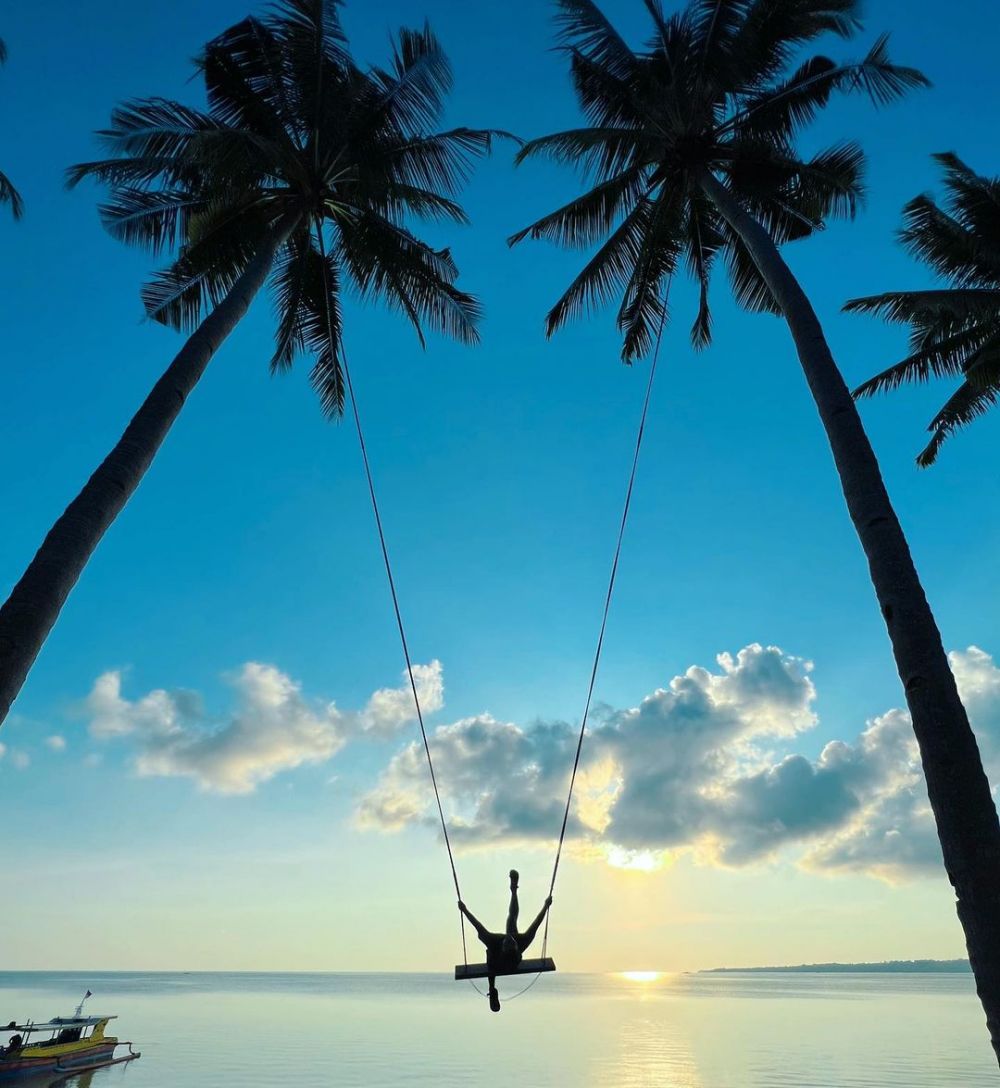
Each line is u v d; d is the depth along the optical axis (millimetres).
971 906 7504
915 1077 44688
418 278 17125
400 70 15969
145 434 10969
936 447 25219
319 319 17828
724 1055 55562
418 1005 139000
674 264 17766
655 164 16812
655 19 16078
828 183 16125
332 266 17766
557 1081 44062
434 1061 53344
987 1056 54125
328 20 15047
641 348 18562
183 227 16734
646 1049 59938
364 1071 48531
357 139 15672
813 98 15961
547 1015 104125
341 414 18109
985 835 7703
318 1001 157750
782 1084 42469
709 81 15594
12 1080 43625
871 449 10555
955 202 22047
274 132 15375
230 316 13023
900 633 8992
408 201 16641
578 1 16125
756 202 17094
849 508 10289
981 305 21859
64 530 9695
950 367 23578
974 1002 135625
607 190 17234
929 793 8219
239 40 15430
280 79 15492
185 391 11781
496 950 11781
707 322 18453
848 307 23453
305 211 15367
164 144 13945
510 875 12273
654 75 16156
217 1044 65500
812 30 15555
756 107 16047
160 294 16688
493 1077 45750
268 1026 86625
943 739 8219
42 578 9219
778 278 12797
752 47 15375
